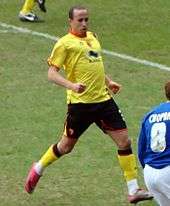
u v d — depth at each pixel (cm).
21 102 3706
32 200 2664
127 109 3597
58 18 5297
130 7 5619
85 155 3047
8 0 5834
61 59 2570
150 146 2244
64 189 2747
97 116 2620
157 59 4406
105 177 2842
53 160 2669
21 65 4297
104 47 4641
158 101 3719
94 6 5634
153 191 2264
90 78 2588
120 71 4197
